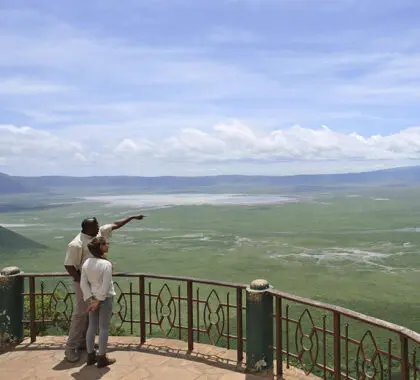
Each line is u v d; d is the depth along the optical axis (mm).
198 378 5254
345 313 4438
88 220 5875
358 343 4430
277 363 5281
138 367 5582
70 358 5750
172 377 5289
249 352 5379
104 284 5387
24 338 6621
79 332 5801
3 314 6238
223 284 5785
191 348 6078
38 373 5441
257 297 5293
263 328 5305
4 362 5789
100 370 5508
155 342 6363
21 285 6457
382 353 4156
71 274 5730
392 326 3918
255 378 5234
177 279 6180
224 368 5512
